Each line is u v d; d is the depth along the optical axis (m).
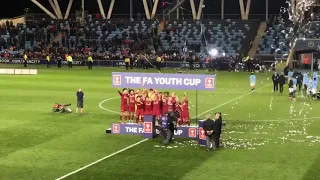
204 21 80.81
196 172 17.53
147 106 24.42
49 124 26.83
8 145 21.61
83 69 69.25
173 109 24.17
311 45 62.19
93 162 18.84
